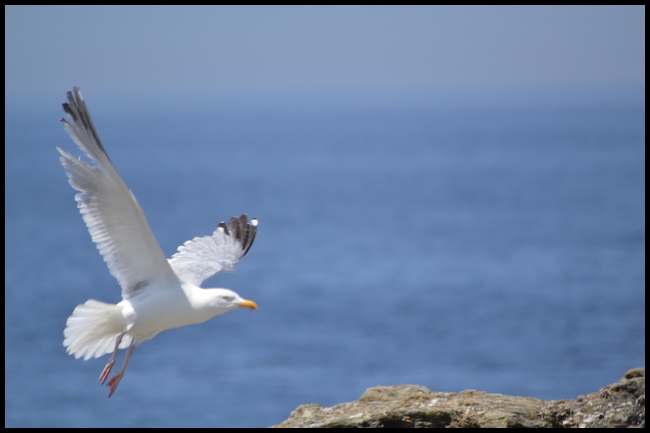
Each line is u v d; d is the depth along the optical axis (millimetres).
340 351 30500
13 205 89938
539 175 126188
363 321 36125
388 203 95250
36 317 37500
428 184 117938
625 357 29016
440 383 26219
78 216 80625
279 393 25109
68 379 26641
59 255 57375
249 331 34156
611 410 8836
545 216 78500
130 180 129625
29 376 27125
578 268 49562
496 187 110188
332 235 68875
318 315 37656
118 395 24812
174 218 81938
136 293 9008
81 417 22703
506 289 43281
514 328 33875
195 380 26359
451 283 45844
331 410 9352
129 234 8758
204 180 130000
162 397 24516
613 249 56594
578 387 25531
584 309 37406
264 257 57188
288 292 44250
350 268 52281
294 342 32031
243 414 23312
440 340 32094
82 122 8352
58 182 118625
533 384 25922
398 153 198500
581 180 116000
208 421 22469
